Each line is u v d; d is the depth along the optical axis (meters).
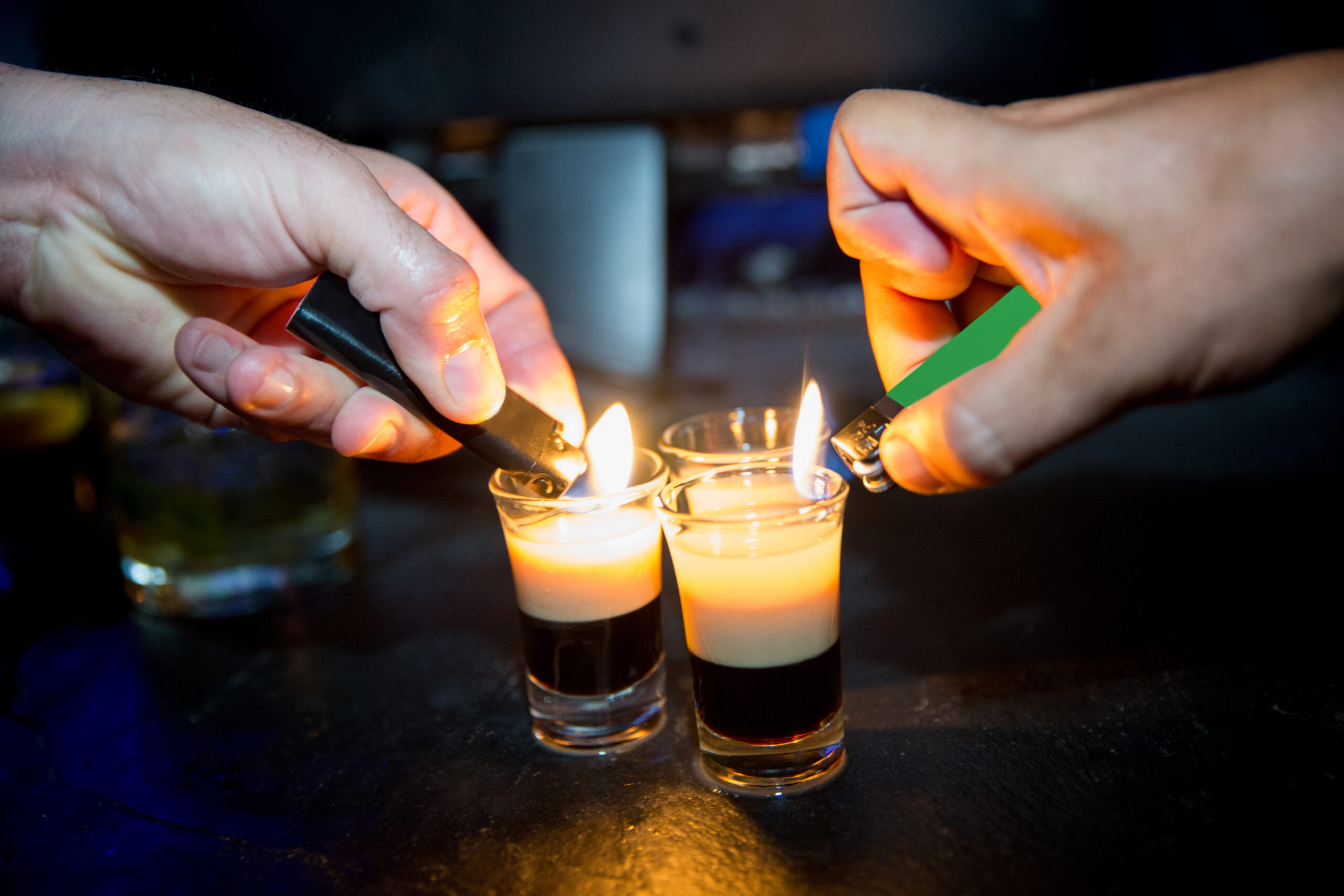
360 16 0.61
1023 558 0.41
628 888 0.27
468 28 0.61
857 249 0.31
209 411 0.36
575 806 0.30
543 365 0.38
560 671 0.32
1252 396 0.58
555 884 0.28
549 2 0.60
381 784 0.32
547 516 0.31
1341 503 0.43
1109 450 0.52
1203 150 0.25
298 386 0.31
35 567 0.47
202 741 0.34
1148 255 0.25
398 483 0.55
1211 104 0.25
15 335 0.48
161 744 0.35
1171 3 0.57
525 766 0.32
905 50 0.58
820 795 0.30
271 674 0.38
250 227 0.31
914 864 0.27
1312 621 0.35
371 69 0.62
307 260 0.31
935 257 0.30
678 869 0.28
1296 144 0.24
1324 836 0.26
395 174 0.37
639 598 0.32
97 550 0.49
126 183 0.31
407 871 0.28
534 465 0.31
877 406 0.30
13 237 0.33
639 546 0.32
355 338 0.30
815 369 0.67
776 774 0.30
